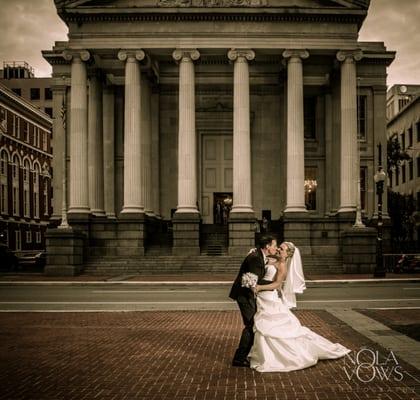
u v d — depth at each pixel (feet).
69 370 30.32
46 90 322.96
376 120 153.48
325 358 31.55
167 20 126.72
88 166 139.33
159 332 42.39
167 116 156.56
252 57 126.41
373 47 154.51
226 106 156.76
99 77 141.28
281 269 29.86
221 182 157.38
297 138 126.93
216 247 124.88
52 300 67.51
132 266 114.73
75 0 125.59
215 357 33.24
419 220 210.79
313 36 127.24
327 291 77.36
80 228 125.29
